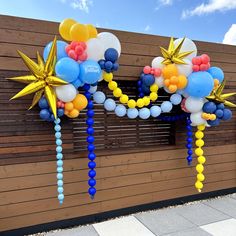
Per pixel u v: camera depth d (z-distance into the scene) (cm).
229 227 330
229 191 449
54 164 326
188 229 326
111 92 360
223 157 441
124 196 368
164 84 320
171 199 400
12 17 296
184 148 406
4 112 300
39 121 317
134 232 321
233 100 443
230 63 430
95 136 361
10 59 297
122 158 365
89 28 282
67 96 270
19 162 310
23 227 315
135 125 388
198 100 330
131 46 355
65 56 275
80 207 342
